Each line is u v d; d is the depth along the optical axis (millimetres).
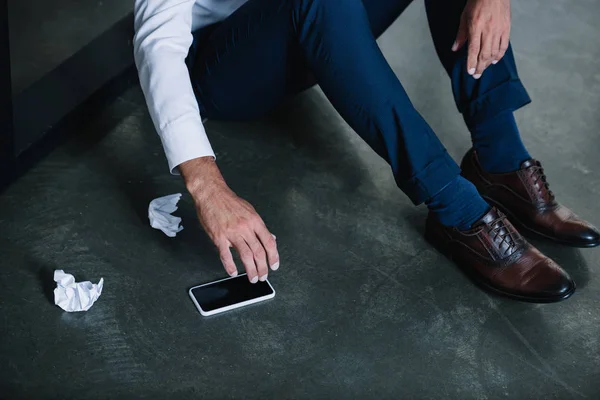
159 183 2131
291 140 2324
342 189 2180
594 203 2223
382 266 1960
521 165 2029
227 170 2193
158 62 1587
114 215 2014
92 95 2303
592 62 2857
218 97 1984
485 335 1812
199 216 1604
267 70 1868
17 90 2312
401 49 2799
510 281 1868
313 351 1732
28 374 1611
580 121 2547
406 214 2121
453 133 2424
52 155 2166
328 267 1940
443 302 1882
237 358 1698
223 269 1909
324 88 1760
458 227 1920
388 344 1767
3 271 1825
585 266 2008
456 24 1952
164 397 1602
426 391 1674
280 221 2053
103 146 2225
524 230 2074
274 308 1821
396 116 1710
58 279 1757
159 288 1839
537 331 1831
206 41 1965
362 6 1708
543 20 3064
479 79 1970
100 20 2707
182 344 1714
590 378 1737
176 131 1572
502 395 1683
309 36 1721
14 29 2592
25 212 1987
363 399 1645
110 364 1653
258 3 1817
